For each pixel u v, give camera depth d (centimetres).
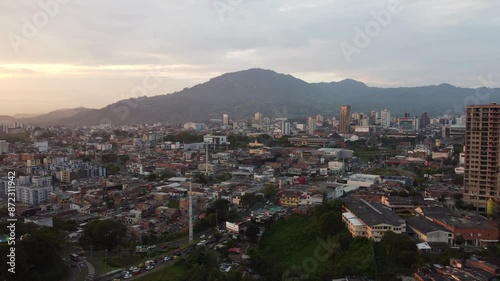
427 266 18100
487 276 16575
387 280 17975
